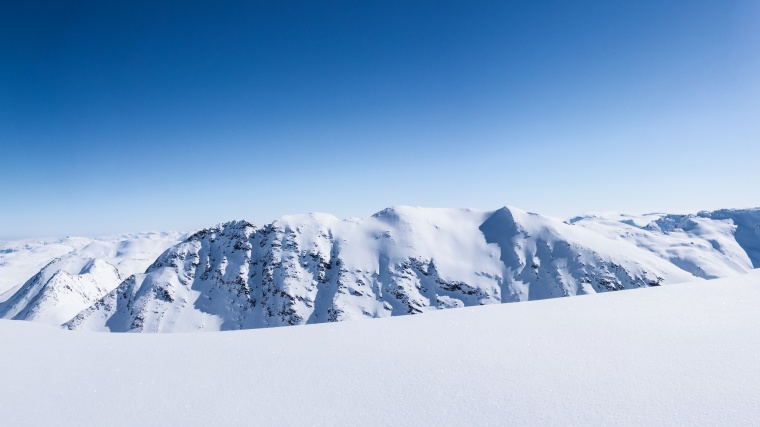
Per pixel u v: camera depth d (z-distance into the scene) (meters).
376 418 4.69
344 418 4.74
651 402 4.49
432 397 5.16
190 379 6.32
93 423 4.93
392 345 7.60
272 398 5.44
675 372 5.25
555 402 4.73
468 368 6.10
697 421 3.98
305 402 5.27
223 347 8.09
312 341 8.22
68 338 9.05
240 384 6.03
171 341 8.74
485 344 7.28
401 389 5.50
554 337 7.39
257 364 6.92
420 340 7.83
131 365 7.11
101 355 7.77
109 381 6.35
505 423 4.34
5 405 5.52
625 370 5.50
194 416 5.01
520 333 7.83
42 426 4.91
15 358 7.55
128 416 5.09
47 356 7.71
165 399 5.58
